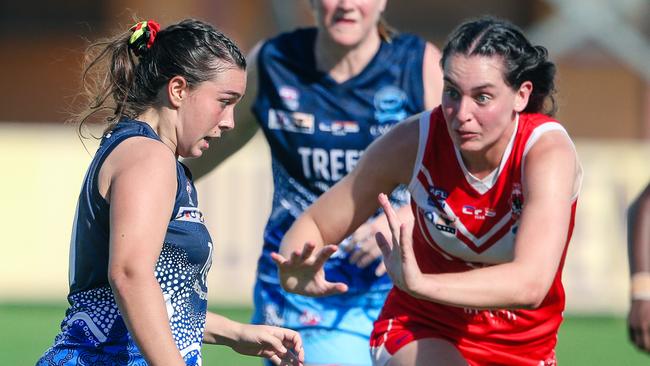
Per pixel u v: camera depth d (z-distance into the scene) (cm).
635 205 1552
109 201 1198
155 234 1168
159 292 1163
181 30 1248
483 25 1326
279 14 4106
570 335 3198
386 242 1289
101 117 1481
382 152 1470
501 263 1433
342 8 1811
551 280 1284
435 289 1252
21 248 3756
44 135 3781
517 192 1376
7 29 6066
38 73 6072
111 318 1222
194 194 1263
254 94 1900
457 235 1423
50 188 3762
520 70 1319
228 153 1961
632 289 1519
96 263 1220
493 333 1466
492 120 1319
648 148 3759
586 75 5772
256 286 1908
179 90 1240
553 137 1365
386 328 1509
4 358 2633
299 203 1886
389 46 1873
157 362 1149
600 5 4634
